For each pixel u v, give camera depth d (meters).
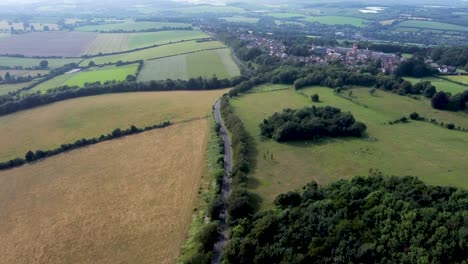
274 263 75.69
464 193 85.69
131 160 128.62
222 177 111.50
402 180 92.75
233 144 133.88
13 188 114.81
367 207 83.25
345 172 113.00
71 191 111.00
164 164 124.56
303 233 80.00
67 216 99.00
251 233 83.00
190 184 111.31
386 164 116.75
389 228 76.31
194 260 77.50
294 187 105.81
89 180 116.81
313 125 139.00
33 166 128.25
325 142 135.12
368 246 73.19
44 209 102.94
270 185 107.62
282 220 84.56
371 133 140.75
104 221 95.88
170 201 103.19
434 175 108.75
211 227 85.12
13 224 97.19
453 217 75.50
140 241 87.75
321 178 110.19
